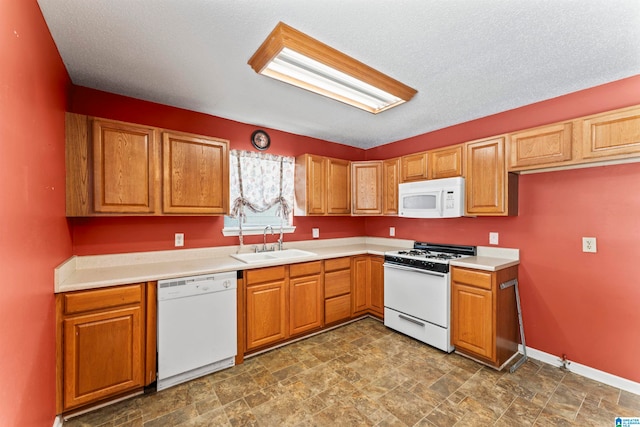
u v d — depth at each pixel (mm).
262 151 3168
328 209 3420
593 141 1940
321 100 2418
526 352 2504
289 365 2324
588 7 1323
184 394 1940
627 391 1982
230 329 2277
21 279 1097
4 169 945
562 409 1788
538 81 2092
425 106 2557
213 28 1490
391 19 1420
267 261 2545
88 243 2186
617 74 1978
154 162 2184
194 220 2711
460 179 2635
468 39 1589
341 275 3152
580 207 2232
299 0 1280
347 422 1676
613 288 2082
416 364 2338
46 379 1422
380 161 3572
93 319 1732
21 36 1098
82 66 1868
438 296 2564
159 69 1919
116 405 1817
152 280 1949
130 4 1297
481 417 1716
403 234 3672
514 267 2516
